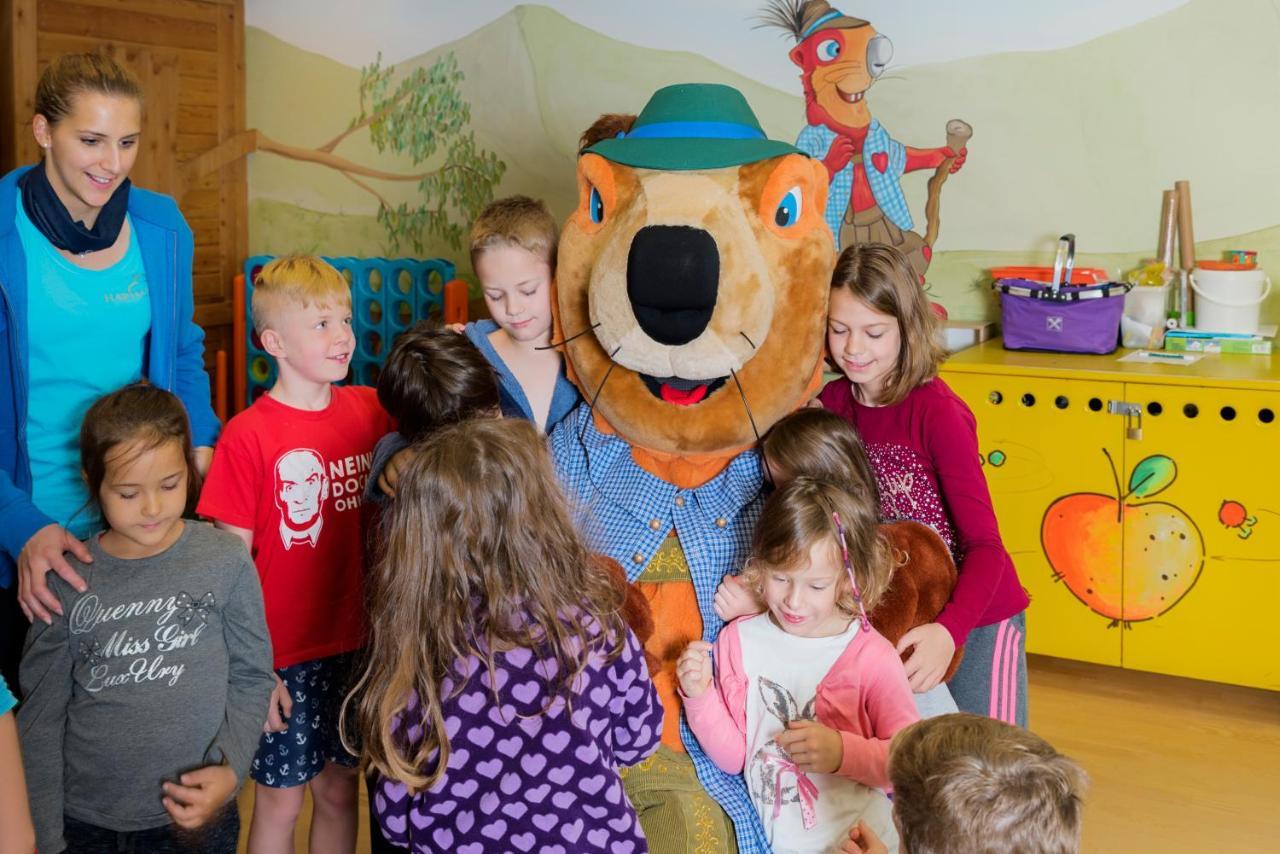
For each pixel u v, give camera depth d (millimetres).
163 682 1710
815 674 1638
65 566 1713
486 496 1337
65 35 3980
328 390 2043
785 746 1562
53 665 1709
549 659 1339
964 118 3422
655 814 1665
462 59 4180
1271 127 3121
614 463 1812
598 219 1760
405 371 1688
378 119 4391
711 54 3717
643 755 1464
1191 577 2885
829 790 1618
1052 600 3053
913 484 1861
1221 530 2836
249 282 4145
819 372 1792
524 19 4031
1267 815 2480
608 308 1670
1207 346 3127
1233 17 3109
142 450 1674
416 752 1327
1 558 1876
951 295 3529
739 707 1682
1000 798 1164
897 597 1718
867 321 1767
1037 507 3033
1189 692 3082
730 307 1626
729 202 1660
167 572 1732
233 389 4676
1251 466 2779
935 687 1784
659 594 1759
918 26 3420
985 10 3344
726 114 1781
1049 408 2973
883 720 1582
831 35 3518
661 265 1604
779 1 3578
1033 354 3164
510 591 1335
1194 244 3248
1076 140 3322
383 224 4465
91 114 1795
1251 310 3105
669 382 1729
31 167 1916
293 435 1960
